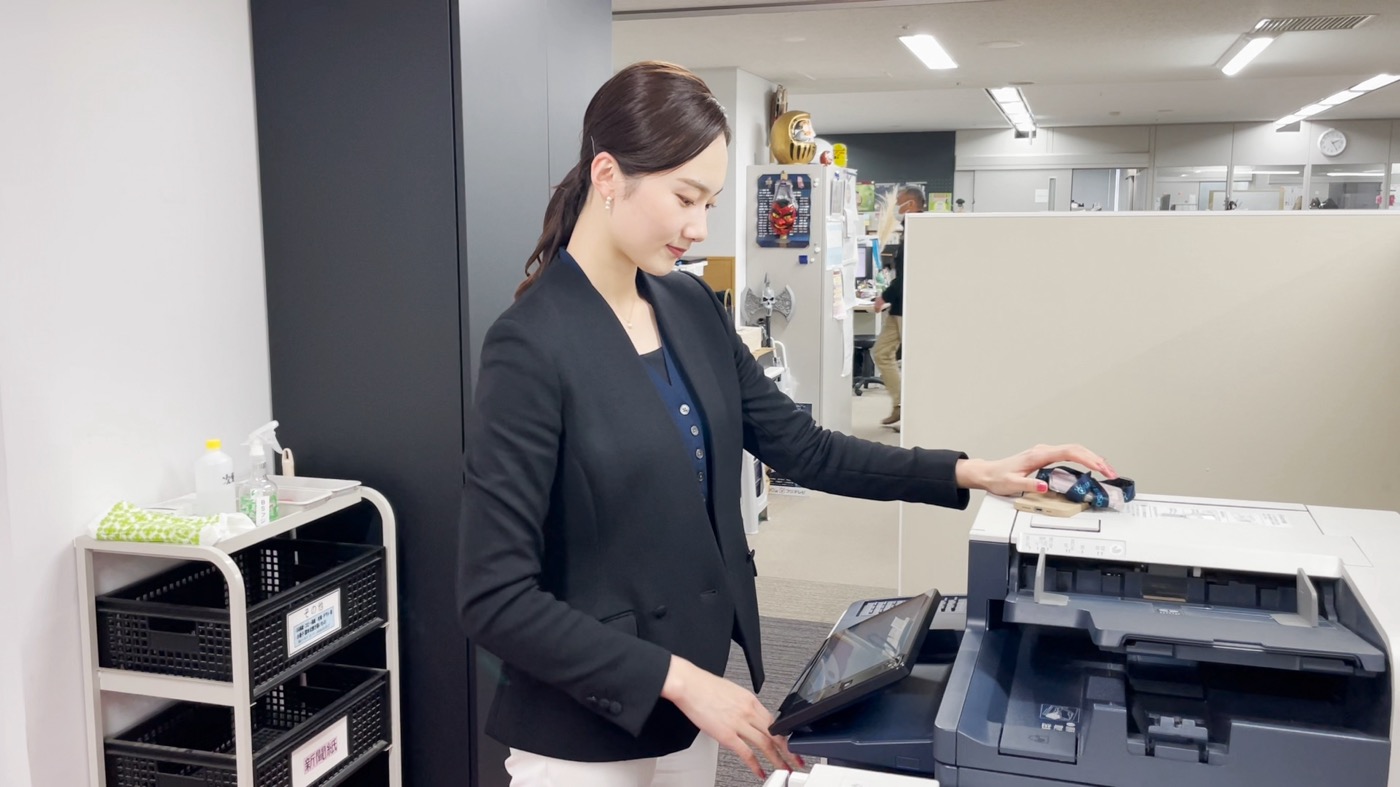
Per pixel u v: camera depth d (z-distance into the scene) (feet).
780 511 18.03
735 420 4.34
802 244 20.47
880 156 42.11
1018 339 7.88
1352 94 30.19
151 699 6.53
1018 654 4.20
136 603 5.89
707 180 3.77
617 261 3.99
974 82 27.09
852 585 13.96
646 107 3.69
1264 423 7.46
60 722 5.89
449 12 6.70
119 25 6.09
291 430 7.36
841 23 18.48
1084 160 40.01
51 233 5.73
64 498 5.86
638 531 3.88
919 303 8.06
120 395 6.18
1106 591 4.06
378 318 7.07
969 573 4.06
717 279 19.53
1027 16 18.16
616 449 3.80
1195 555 3.83
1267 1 17.03
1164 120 37.93
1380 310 7.15
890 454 4.73
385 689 7.06
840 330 22.08
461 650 7.14
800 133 21.26
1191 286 7.48
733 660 11.18
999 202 41.27
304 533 7.33
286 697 7.18
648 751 4.00
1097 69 24.94
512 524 3.62
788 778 3.60
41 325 5.69
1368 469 7.31
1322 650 3.33
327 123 7.01
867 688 3.56
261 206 7.22
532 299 3.87
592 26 8.70
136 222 6.25
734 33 19.33
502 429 3.67
